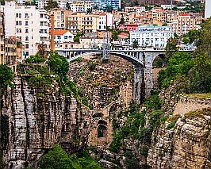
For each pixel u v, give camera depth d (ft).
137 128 641.81
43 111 500.74
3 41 515.09
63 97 545.03
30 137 492.95
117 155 634.84
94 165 526.57
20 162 482.28
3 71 471.62
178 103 470.80
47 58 608.60
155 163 460.14
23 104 488.44
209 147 375.45
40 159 490.90
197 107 431.02
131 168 573.74
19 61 566.77
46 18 642.63
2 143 470.39
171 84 613.93
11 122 479.00
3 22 521.65
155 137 513.45
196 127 394.52
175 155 411.95
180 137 407.64
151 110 625.00
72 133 568.41
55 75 547.49
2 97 470.39
